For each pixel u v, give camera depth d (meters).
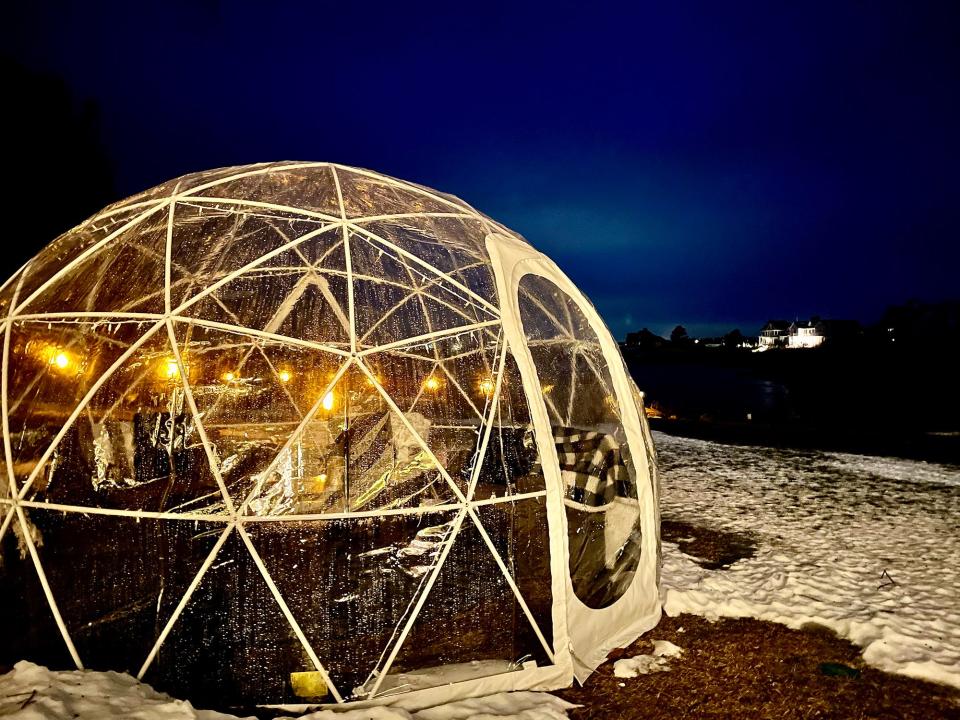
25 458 4.67
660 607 6.20
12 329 5.29
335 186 6.68
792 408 33.91
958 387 37.19
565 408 6.39
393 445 5.21
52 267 5.82
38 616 4.43
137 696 3.94
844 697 4.76
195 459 4.66
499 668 4.67
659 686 4.84
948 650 5.53
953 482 13.48
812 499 11.66
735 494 12.02
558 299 6.73
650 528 6.09
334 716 4.05
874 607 6.49
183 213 6.11
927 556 8.29
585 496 5.62
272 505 4.57
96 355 4.98
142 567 4.39
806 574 7.49
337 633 4.43
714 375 71.94
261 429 6.43
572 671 4.85
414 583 4.62
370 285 6.03
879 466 15.38
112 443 4.69
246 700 4.28
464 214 6.99
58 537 4.47
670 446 18.70
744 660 5.30
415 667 4.50
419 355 5.77
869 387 41.22
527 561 4.88
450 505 4.79
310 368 5.57
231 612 4.36
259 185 6.54
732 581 7.16
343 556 4.54
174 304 5.35
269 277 6.07
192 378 6.41
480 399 5.34
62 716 3.43
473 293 5.86
